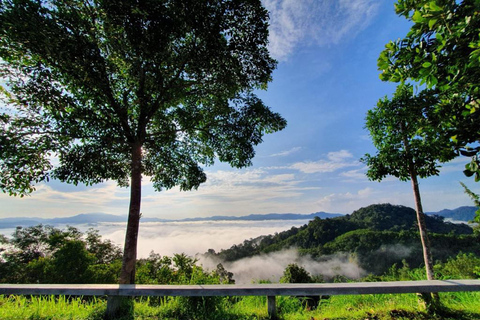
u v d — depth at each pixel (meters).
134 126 5.51
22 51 3.99
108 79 4.84
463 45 2.22
